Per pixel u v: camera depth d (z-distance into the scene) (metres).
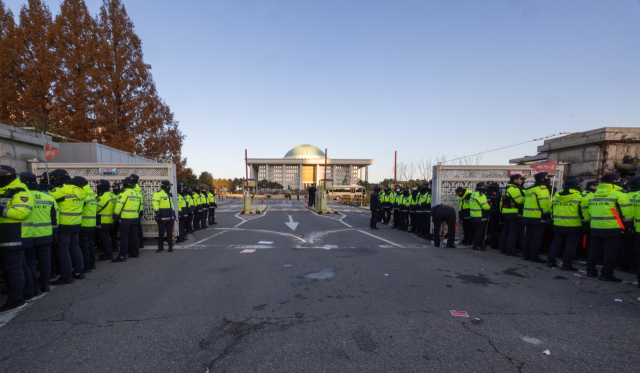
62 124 16.22
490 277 5.44
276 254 7.31
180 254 7.35
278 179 128.12
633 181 5.30
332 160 119.25
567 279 5.34
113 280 5.27
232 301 4.26
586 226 5.75
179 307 4.05
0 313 3.89
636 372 2.62
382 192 14.58
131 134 18.92
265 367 2.68
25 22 16.92
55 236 5.01
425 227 9.78
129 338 3.22
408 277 5.41
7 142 8.08
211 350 2.97
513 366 2.70
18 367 2.71
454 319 3.67
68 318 3.74
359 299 4.33
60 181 5.36
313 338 3.19
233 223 14.19
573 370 2.64
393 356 2.85
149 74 20.72
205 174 64.62
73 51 17.42
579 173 9.63
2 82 15.84
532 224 6.60
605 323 3.59
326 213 19.86
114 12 19.42
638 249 5.42
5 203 3.91
